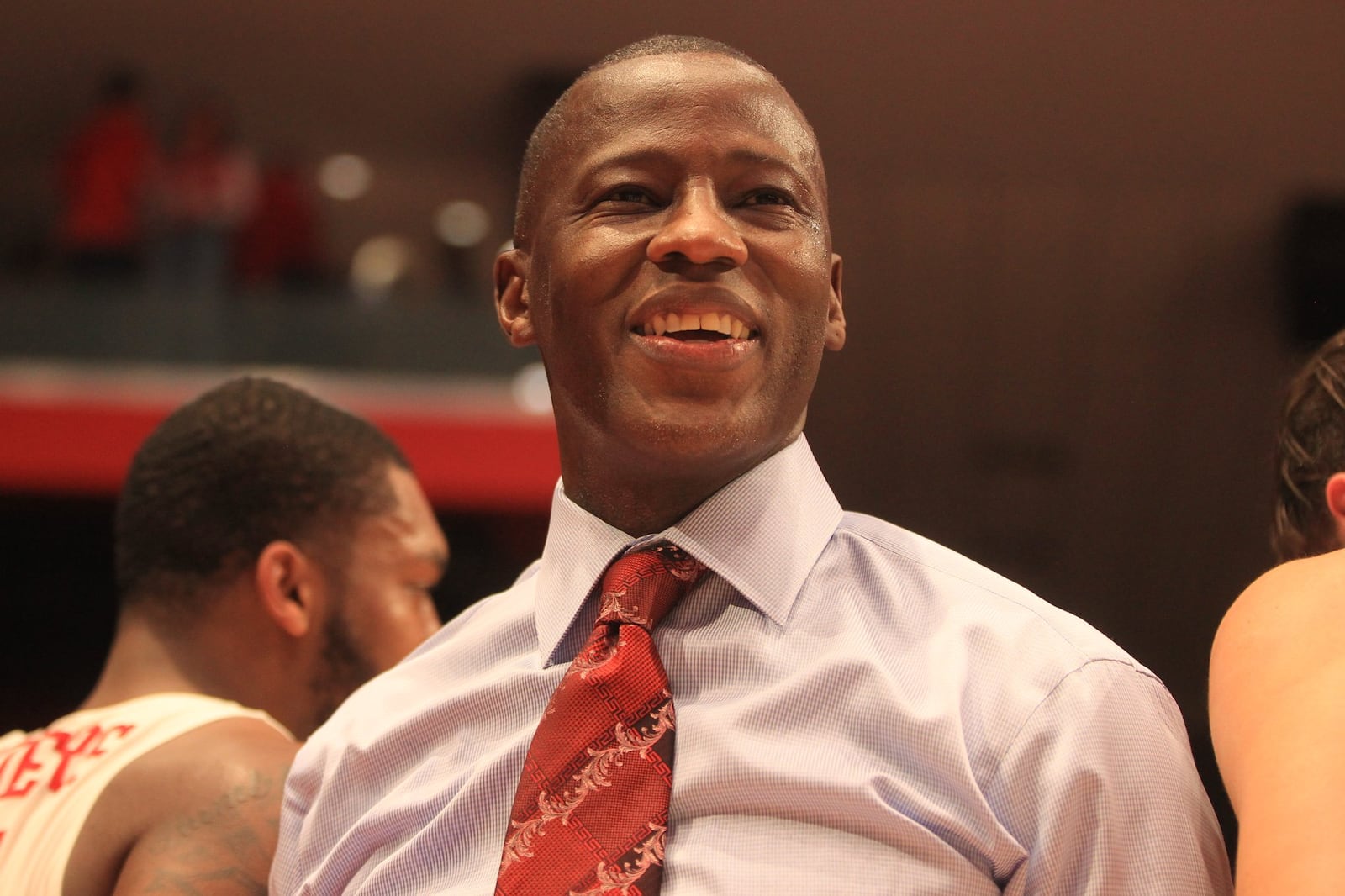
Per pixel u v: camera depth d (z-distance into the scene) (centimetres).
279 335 989
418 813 208
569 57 1809
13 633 963
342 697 291
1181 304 1900
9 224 1748
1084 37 1698
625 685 195
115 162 1070
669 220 202
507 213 1888
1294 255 1808
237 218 1109
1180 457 1889
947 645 195
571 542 220
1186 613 1858
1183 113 1806
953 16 1681
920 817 183
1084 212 1920
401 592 297
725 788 188
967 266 1936
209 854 238
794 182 208
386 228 1967
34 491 954
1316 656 168
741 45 1738
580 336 204
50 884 244
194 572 286
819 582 208
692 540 208
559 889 183
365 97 1903
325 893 214
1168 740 188
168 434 296
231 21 1791
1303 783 153
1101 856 179
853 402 1952
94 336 983
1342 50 1689
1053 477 1912
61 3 1762
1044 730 185
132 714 264
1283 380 249
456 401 962
